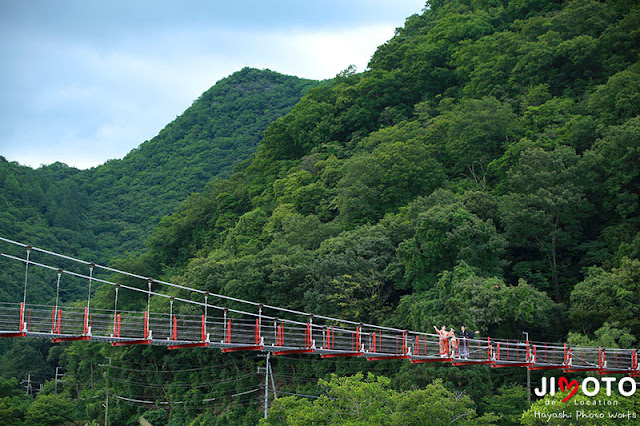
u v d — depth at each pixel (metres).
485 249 66.00
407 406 43.66
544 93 93.06
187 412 75.06
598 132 76.88
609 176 71.62
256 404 69.31
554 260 69.50
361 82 118.38
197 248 111.38
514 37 108.12
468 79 112.56
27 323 39.84
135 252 179.88
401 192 84.06
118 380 85.50
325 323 65.75
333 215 90.12
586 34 103.25
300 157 121.50
